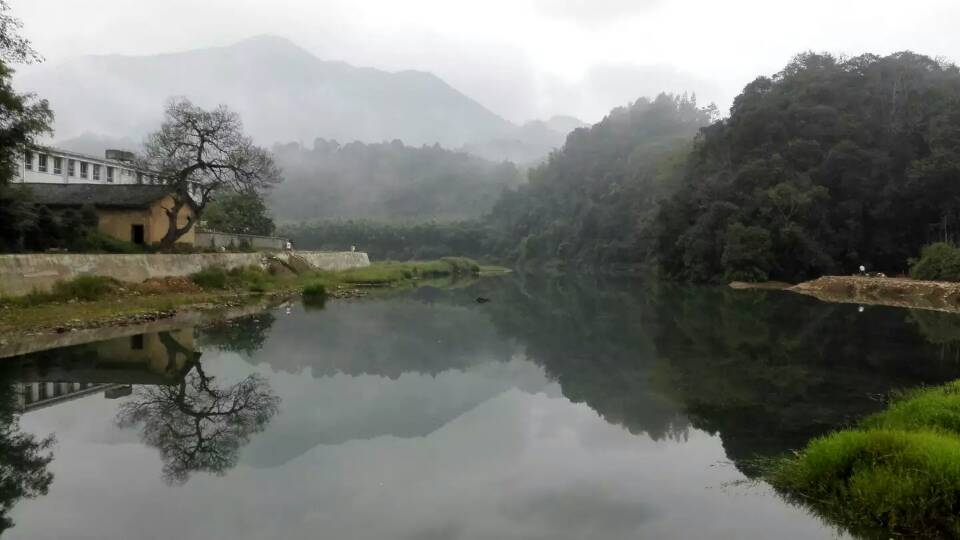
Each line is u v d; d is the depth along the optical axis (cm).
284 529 755
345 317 2930
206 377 1630
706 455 1036
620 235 11062
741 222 6016
